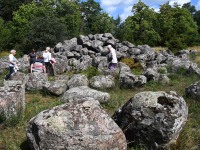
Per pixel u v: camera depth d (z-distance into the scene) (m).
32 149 5.93
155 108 6.21
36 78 11.88
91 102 6.06
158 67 16.77
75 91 9.73
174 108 6.23
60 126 5.64
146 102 6.29
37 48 32.28
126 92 11.86
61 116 5.77
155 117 6.16
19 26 49.47
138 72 16.95
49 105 9.45
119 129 5.88
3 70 18.83
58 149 5.57
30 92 11.68
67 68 18.44
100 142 5.61
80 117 5.79
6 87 8.35
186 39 45.03
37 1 62.75
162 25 48.72
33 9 50.88
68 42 22.72
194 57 25.75
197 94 9.98
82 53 21.50
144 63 19.22
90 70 15.29
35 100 10.43
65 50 21.86
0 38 40.59
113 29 66.31
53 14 54.38
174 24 48.25
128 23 50.09
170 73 15.50
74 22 57.19
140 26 49.38
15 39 43.31
